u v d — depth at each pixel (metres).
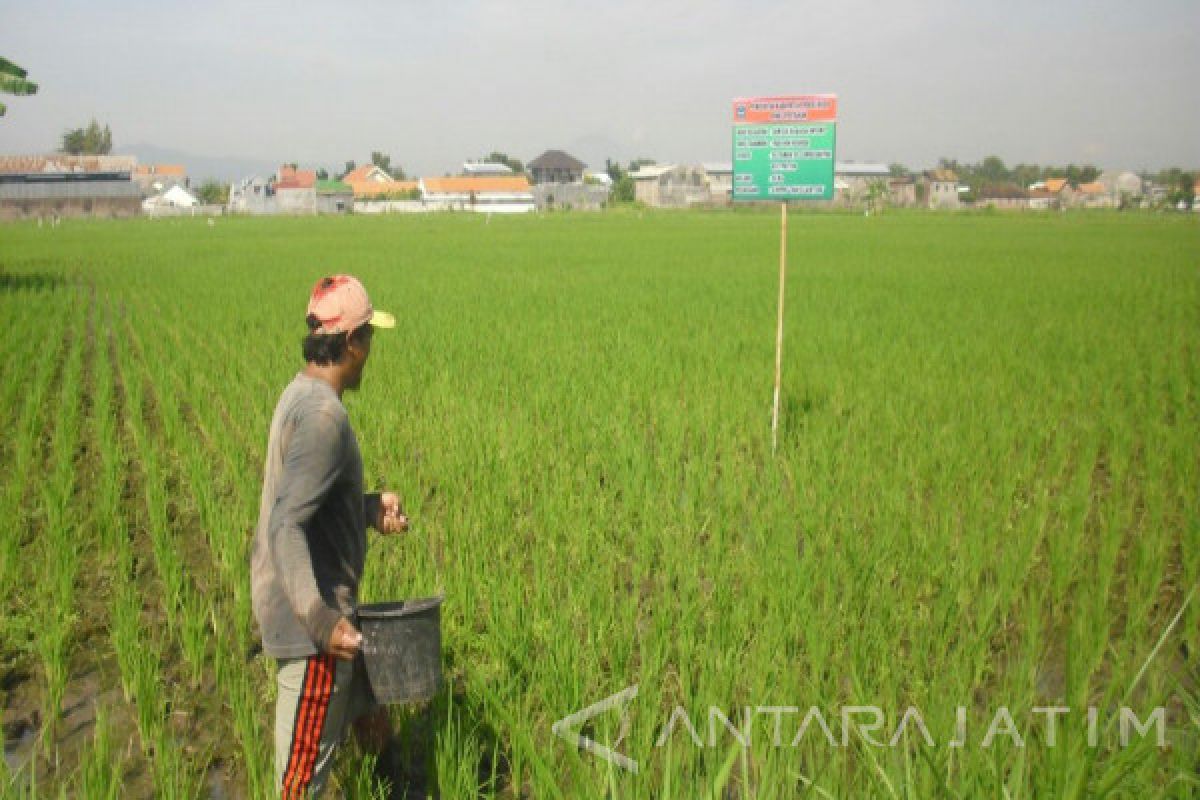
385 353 13.54
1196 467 8.05
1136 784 3.26
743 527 6.89
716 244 40.94
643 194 125.62
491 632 5.02
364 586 5.57
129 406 10.58
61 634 5.00
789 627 4.86
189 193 112.25
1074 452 8.97
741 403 10.35
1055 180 158.00
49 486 7.59
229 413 10.05
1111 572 5.74
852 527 6.40
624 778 3.67
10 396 10.93
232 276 25.64
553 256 33.69
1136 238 45.59
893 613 5.16
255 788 3.82
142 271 27.31
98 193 83.81
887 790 3.30
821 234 50.06
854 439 8.91
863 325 16.00
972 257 32.22
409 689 3.69
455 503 7.02
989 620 5.14
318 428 3.33
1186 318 16.88
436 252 36.03
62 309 18.42
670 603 5.32
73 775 3.94
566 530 6.57
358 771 4.00
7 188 80.88
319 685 3.45
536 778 3.68
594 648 4.82
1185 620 5.48
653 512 6.80
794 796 3.36
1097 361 12.46
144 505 7.69
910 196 132.25
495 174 138.25
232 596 5.97
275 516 3.27
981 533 6.26
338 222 73.12
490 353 13.52
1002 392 10.78
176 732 4.51
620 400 10.43
